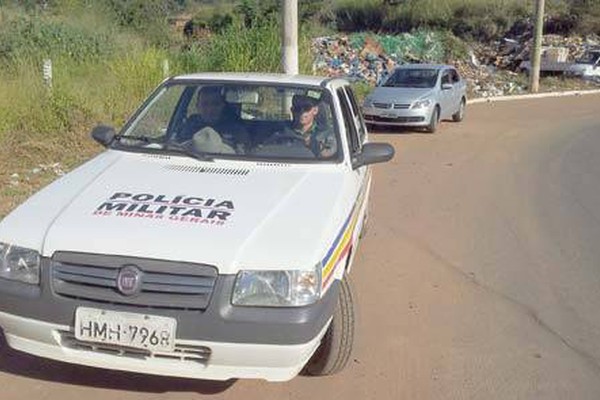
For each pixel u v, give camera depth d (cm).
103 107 1206
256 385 438
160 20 3175
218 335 357
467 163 1269
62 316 364
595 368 484
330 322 428
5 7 2789
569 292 627
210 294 357
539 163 1295
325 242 387
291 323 359
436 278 649
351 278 638
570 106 2548
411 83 1759
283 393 430
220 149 494
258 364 366
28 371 438
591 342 526
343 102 560
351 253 480
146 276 359
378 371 466
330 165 487
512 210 921
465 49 3972
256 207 408
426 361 484
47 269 367
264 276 362
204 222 385
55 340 371
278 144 499
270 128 512
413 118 1628
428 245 752
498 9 4519
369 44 3562
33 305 367
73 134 1091
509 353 502
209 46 1667
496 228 830
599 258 728
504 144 1532
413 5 4659
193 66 1555
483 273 669
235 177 454
